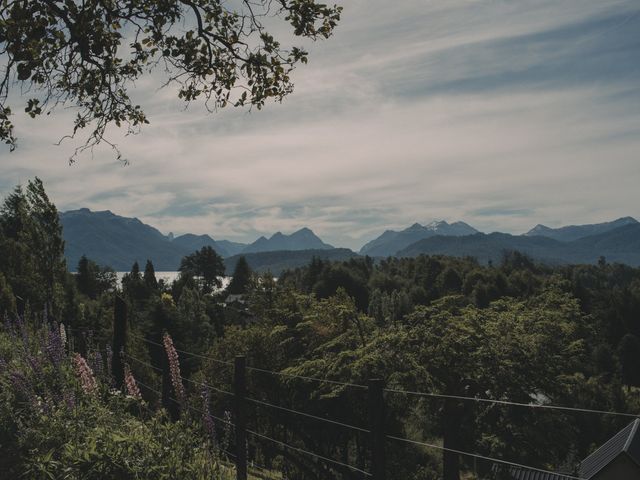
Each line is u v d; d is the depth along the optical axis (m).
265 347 34.50
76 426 6.44
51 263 34.34
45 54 8.09
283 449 25.48
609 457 37.88
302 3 8.47
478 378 26.48
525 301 34.62
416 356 27.11
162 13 8.25
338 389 26.22
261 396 30.92
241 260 160.50
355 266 194.00
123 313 11.08
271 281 42.44
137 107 9.20
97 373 8.52
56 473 5.48
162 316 50.78
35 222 34.06
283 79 8.90
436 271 172.88
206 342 57.41
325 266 162.50
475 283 139.00
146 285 105.25
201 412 6.94
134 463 5.75
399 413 27.77
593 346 88.62
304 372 27.86
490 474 26.62
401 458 27.19
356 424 27.53
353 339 31.34
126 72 8.93
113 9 8.22
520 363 27.50
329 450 28.42
